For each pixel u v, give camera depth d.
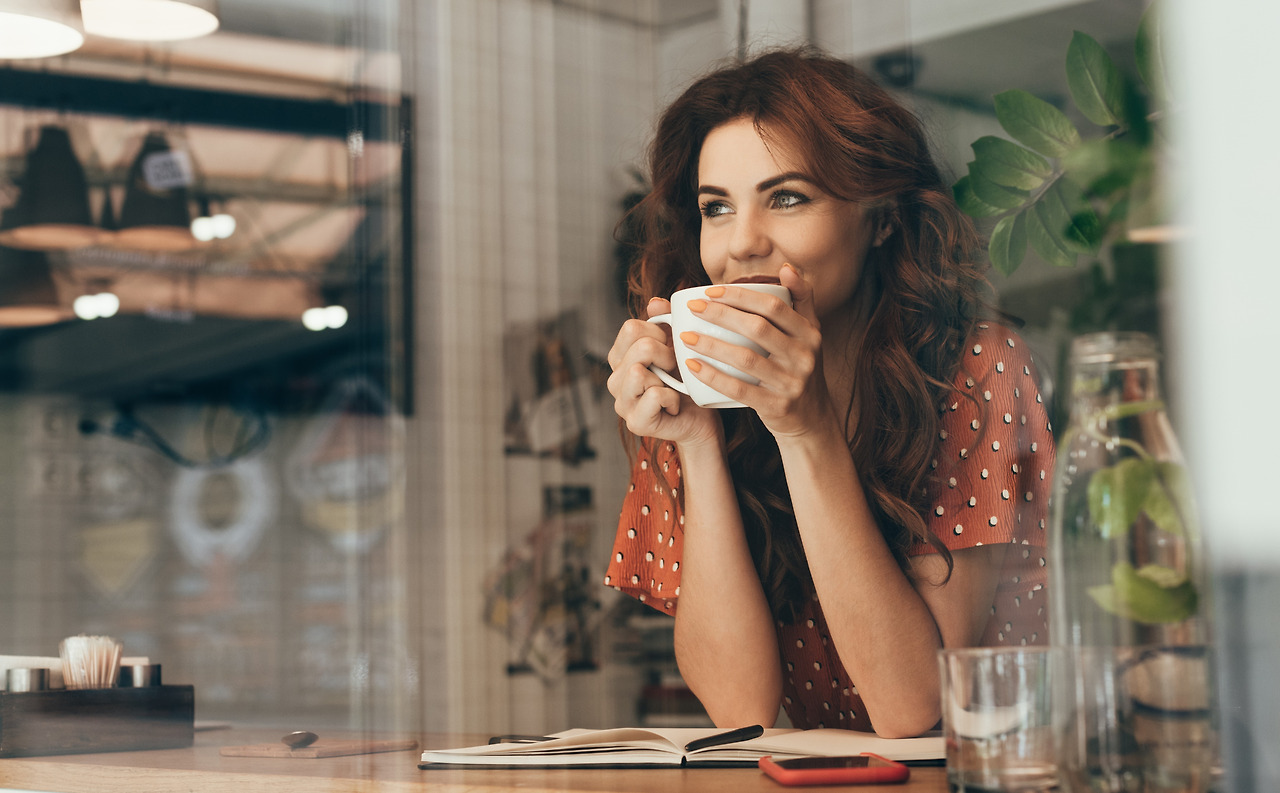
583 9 1.73
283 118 3.37
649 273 1.15
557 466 1.90
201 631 3.48
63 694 0.84
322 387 3.33
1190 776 0.45
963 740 0.47
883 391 0.95
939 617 0.88
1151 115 0.93
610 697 1.75
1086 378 0.55
